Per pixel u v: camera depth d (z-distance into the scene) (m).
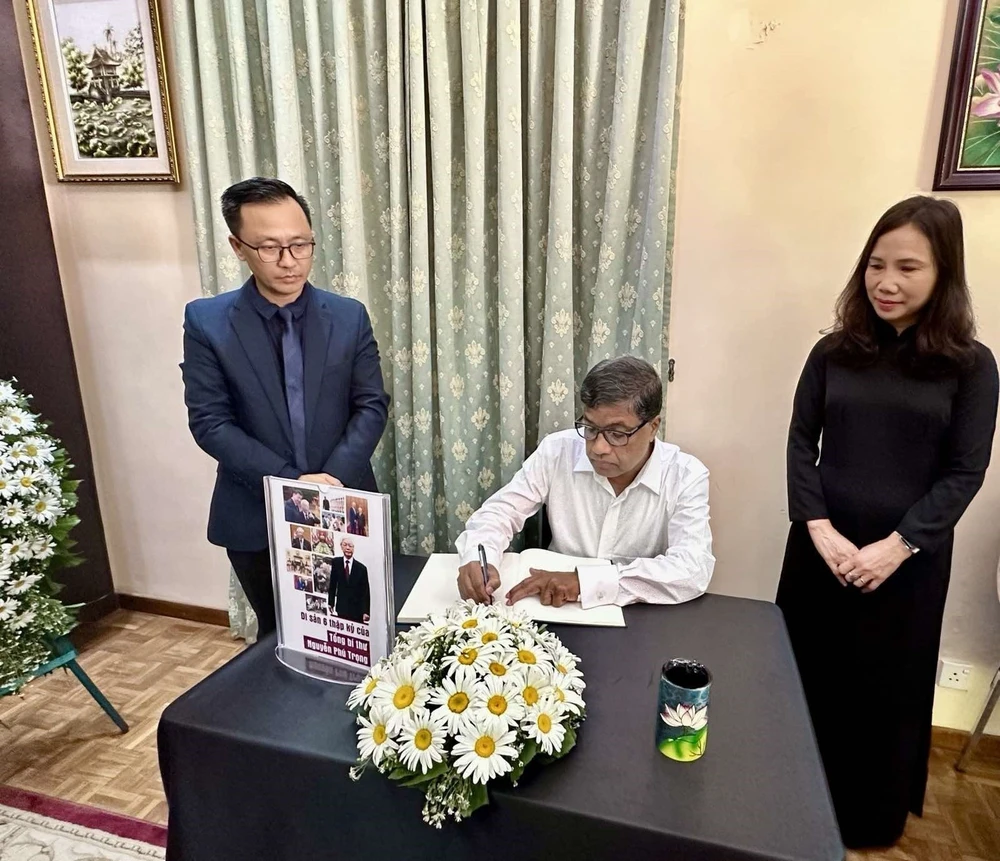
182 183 2.22
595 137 1.75
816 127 1.68
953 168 1.61
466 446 1.99
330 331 1.60
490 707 0.87
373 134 1.91
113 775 1.92
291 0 1.85
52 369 2.44
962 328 1.32
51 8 2.13
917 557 1.44
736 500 1.97
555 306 1.80
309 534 1.08
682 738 0.92
